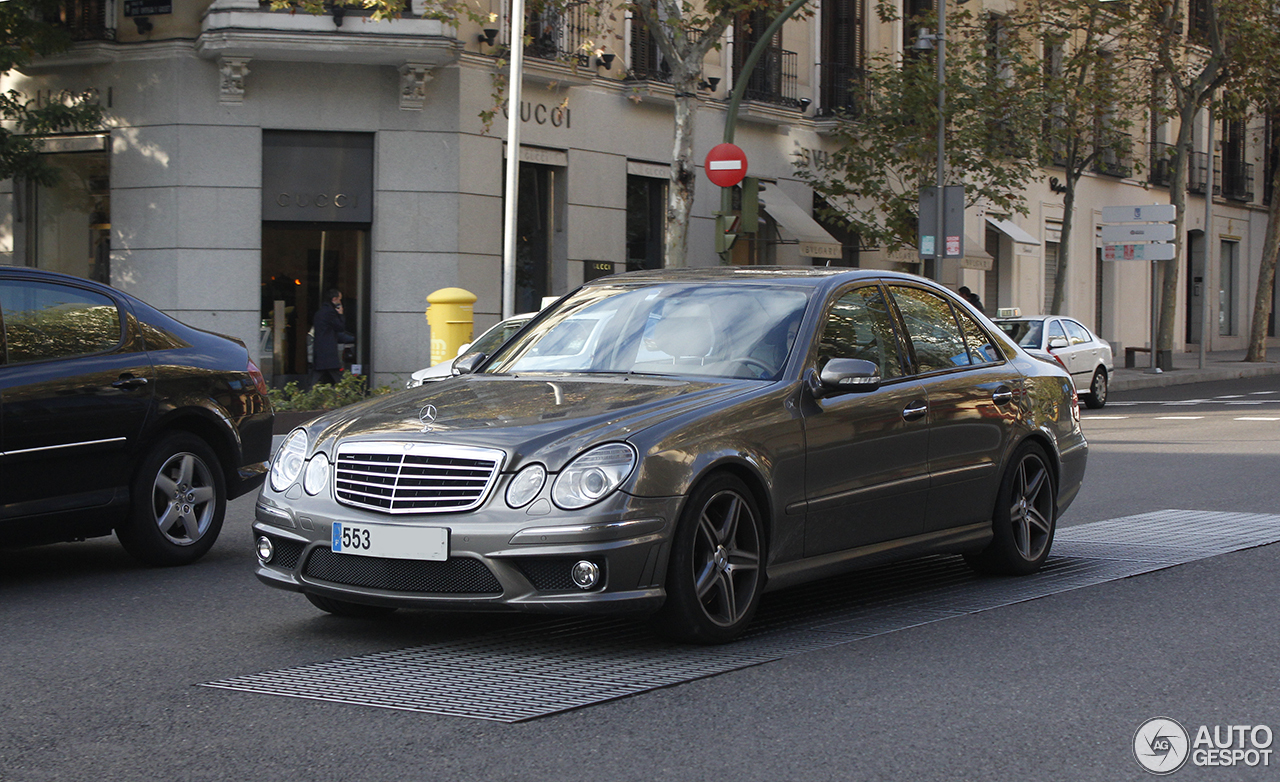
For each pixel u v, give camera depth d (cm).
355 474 616
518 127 2120
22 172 2275
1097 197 4312
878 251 3453
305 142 2405
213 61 2345
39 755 469
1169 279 3641
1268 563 856
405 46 2320
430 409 639
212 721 508
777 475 645
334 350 2348
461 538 581
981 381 795
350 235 2452
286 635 666
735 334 703
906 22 3397
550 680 562
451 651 621
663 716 507
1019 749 467
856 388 673
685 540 599
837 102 3241
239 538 1022
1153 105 3522
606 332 737
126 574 859
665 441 598
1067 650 618
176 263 2344
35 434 797
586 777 437
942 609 716
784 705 522
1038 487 834
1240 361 4225
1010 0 3759
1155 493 1254
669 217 2188
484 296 2511
